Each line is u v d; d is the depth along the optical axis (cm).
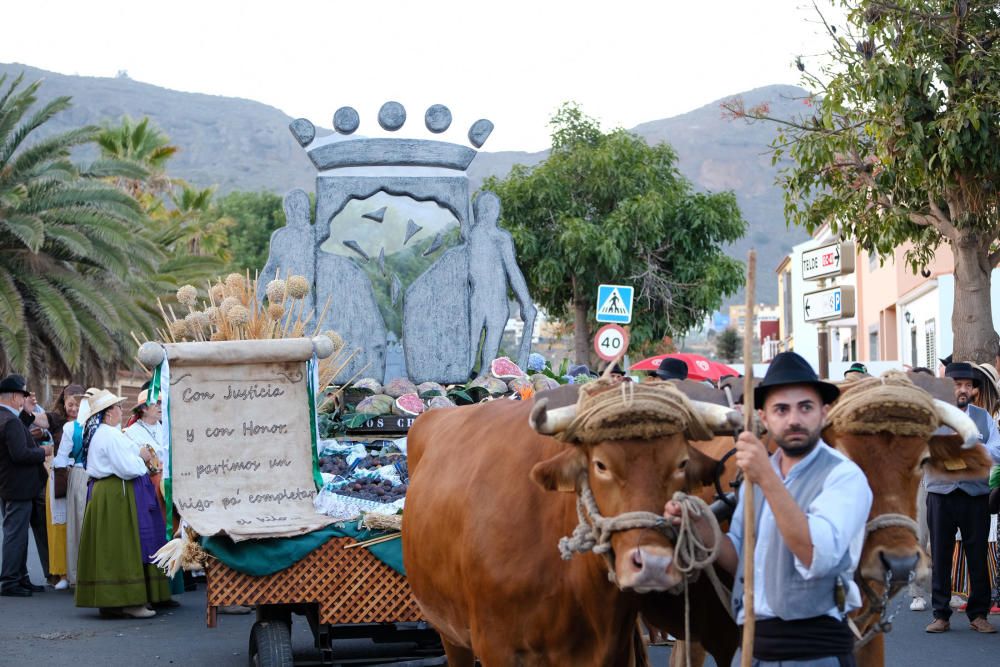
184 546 685
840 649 406
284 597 695
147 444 1148
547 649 489
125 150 4550
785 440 409
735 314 8800
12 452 1245
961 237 1367
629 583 404
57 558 1304
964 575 1052
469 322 1139
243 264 6284
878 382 445
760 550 414
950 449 497
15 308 2453
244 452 720
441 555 548
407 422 948
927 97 1316
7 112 2656
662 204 2688
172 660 915
